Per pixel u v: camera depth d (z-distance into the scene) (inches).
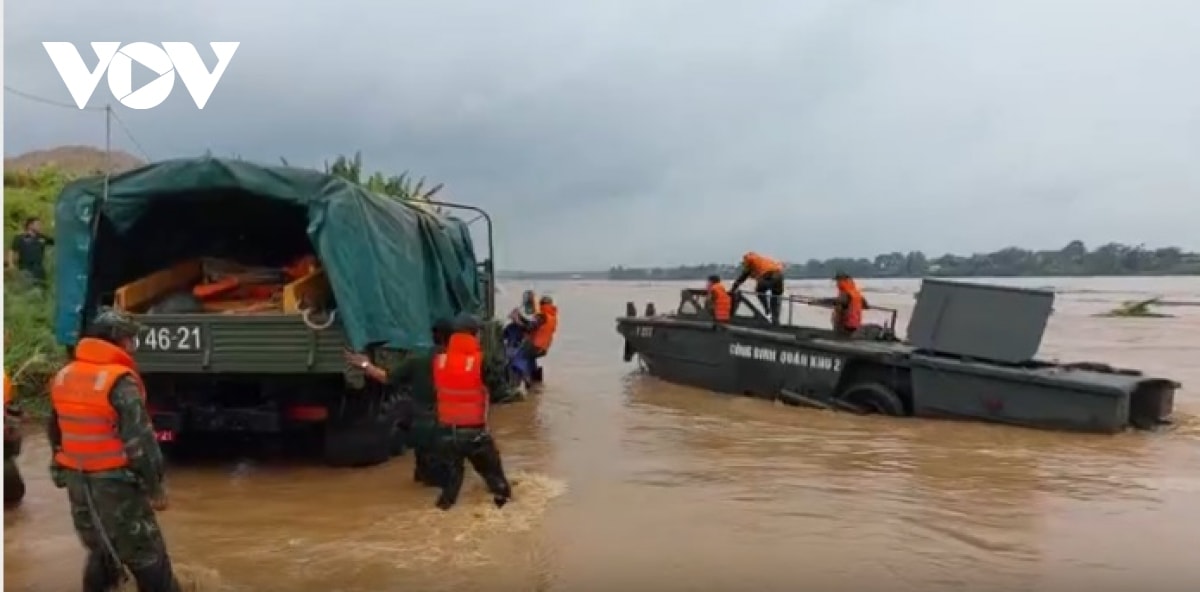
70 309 334.0
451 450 288.8
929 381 475.5
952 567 238.5
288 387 349.4
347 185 331.3
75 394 196.1
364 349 324.8
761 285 595.2
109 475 195.5
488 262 548.1
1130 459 376.5
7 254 604.4
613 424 462.9
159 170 334.6
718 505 296.7
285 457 374.9
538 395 575.5
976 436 427.8
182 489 320.8
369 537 260.5
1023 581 228.5
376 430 356.5
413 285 371.9
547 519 279.6
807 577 229.6
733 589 220.7
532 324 605.0
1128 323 1427.2
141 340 329.7
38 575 230.8
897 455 381.7
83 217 336.5
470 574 230.4
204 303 360.5
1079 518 285.7
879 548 253.0
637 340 652.1
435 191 722.8
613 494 310.5
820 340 544.1
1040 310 470.3
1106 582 227.8
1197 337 1082.1
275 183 330.6
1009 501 306.0
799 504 298.7
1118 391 424.8
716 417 485.1
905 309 1649.9
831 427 452.4
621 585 222.8
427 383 324.2
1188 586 225.0
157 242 386.3
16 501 298.7
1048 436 428.5
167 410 344.2
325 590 219.1
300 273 374.3
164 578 203.3
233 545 253.9
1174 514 291.1
